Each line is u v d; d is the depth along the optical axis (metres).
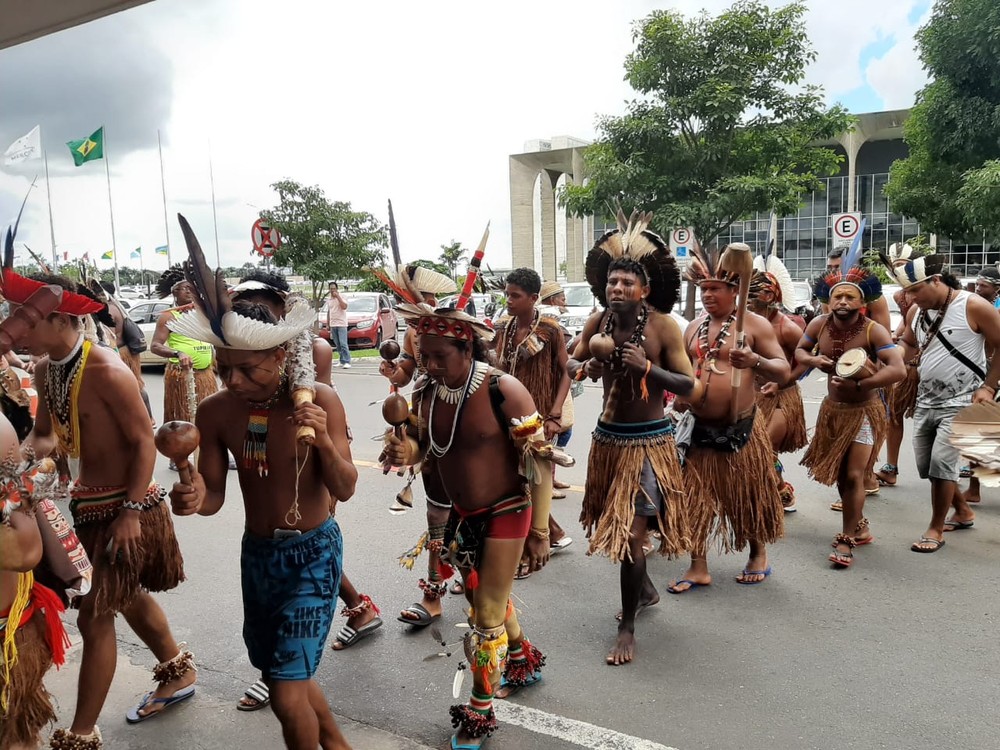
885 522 5.71
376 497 6.56
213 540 5.54
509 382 2.88
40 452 3.00
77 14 3.86
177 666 3.37
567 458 2.89
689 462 4.43
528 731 3.15
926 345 5.16
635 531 3.76
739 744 3.03
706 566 4.77
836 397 4.98
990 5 13.43
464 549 3.00
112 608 2.86
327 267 18.08
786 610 4.26
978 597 4.37
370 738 3.12
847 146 37.09
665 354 3.76
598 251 4.02
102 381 2.81
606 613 4.29
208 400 2.71
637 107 14.75
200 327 2.38
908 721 3.16
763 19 13.84
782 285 5.89
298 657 2.55
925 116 15.36
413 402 3.10
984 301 4.97
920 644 3.82
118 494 2.95
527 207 43.34
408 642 3.97
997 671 3.55
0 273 2.56
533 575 4.84
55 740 2.91
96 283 4.48
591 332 4.15
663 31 13.81
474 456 2.93
